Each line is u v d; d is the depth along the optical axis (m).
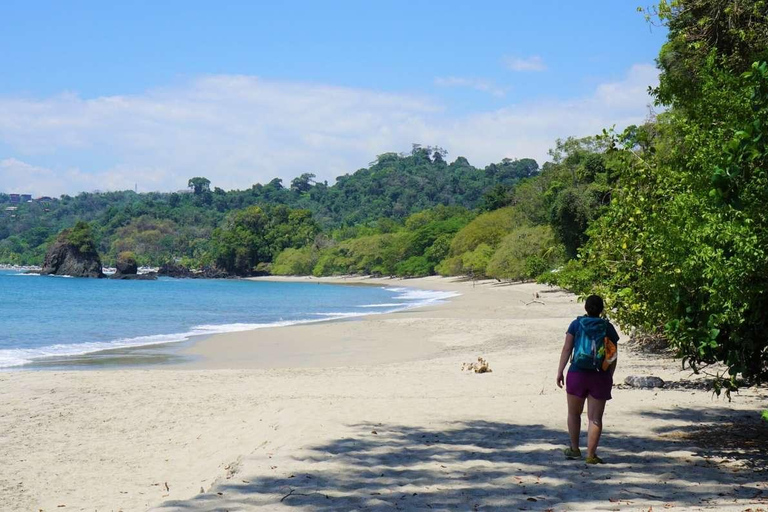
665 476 7.27
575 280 15.77
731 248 7.36
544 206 86.31
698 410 11.30
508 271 87.50
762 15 12.53
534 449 8.70
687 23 14.44
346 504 6.32
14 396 14.84
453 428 10.12
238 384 16.62
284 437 9.64
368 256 158.00
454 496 6.60
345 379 17.28
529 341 26.78
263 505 6.29
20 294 85.62
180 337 32.88
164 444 10.41
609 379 7.87
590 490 6.73
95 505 7.50
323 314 50.78
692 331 8.04
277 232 195.25
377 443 9.08
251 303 68.81
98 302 69.94
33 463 9.41
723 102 8.30
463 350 25.33
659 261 9.12
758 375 8.23
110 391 15.48
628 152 11.66
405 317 42.78
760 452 8.41
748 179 7.21
